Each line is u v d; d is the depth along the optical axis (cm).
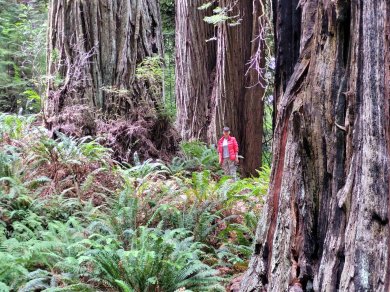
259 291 294
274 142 306
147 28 945
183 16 1348
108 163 745
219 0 1241
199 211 517
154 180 777
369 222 208
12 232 488
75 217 514
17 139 748
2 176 577
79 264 379
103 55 895
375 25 216
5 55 1502
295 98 279
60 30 893
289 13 308
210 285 371
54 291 351
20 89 1498
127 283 368
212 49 1352
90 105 877
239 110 1266
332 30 253
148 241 423
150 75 895
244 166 1274
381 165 207
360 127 221
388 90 208
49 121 866
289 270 265
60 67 891
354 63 234
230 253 450
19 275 373
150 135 913
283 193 280
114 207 526
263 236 303
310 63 270
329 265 234
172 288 368
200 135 1320
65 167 652
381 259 200
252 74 1239
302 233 262
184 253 379
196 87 1334
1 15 1559
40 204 528
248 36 1244
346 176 236
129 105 903
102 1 890
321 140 254
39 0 1608
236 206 599
